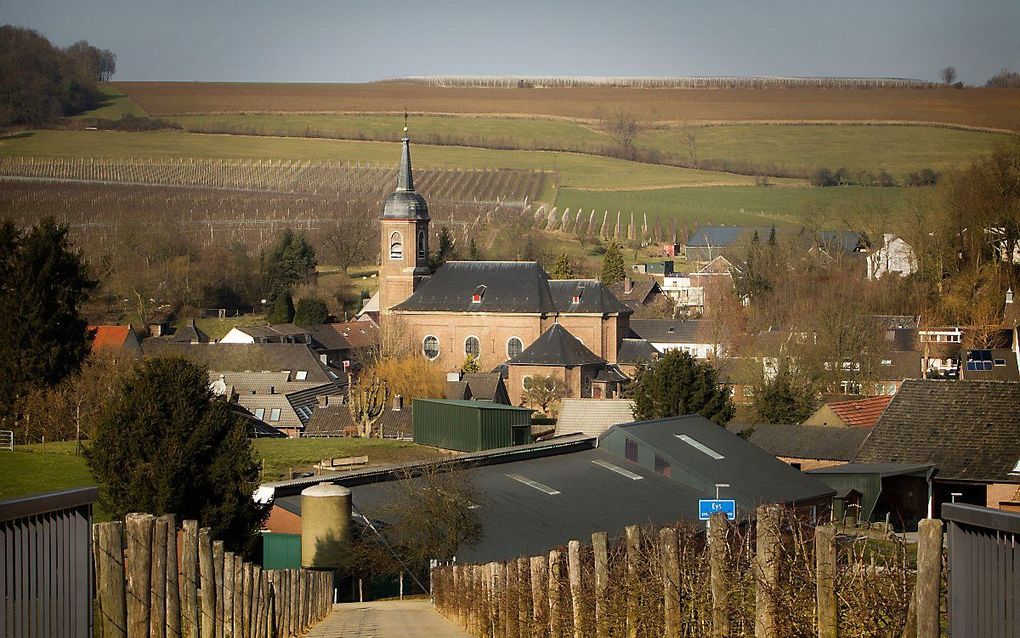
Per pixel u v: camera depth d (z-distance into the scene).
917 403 105.19
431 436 131.50
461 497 76.69
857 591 20.73
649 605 29.64
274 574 43.06
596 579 32.69
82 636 19.52
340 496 72.69
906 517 98.56
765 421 136.50
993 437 100.00
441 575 62.19
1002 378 151.38
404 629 48.16
